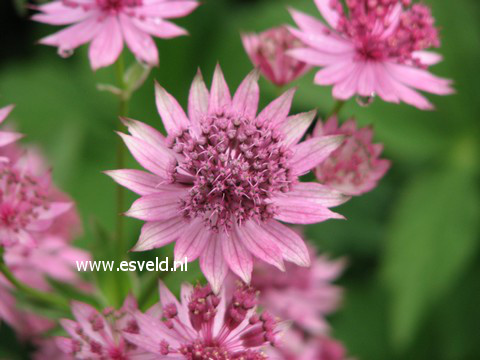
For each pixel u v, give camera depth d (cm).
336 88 17
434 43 18
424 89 18
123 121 15
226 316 15
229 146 16
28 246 17
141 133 15
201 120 16
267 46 19
